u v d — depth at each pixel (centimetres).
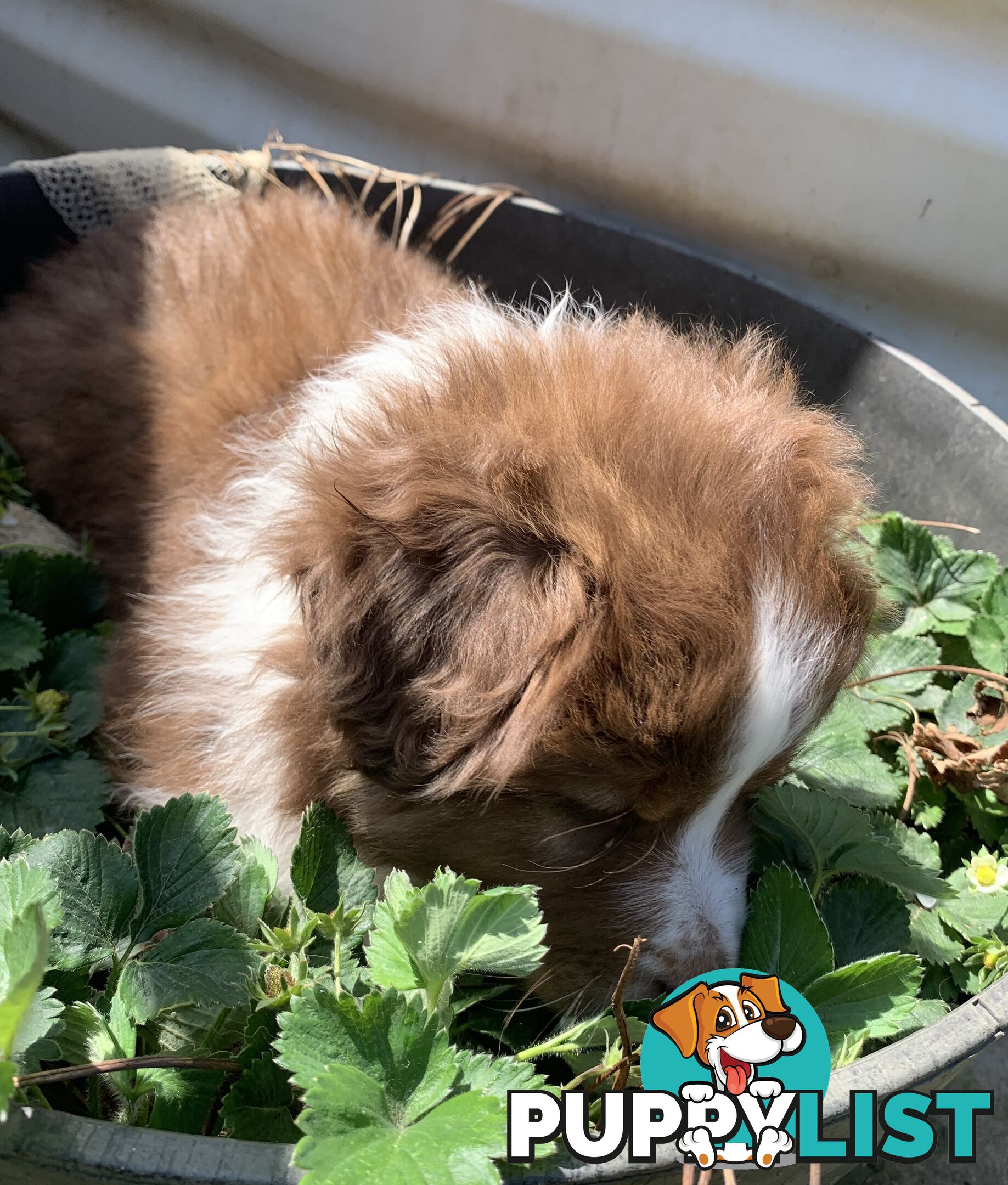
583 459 30
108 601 48
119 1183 22
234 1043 30
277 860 34
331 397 39
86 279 52
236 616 39
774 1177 26
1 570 44
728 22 55
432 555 30
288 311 46
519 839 32
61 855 29
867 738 44
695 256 57
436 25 63
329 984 29
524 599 29
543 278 62
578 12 58
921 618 48
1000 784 41
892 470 52
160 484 46
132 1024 28
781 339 51
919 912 38
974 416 48
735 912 33
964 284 56
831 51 53
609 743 29
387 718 31
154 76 75
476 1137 22
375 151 71
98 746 44
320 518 32
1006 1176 44
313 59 68
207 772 39
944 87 51
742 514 31
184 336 47
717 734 30
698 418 33
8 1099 22
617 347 37
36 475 51
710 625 29
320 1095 23
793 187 57
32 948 23
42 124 83
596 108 61
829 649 32
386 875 36
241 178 60
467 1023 32
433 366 36
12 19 79
